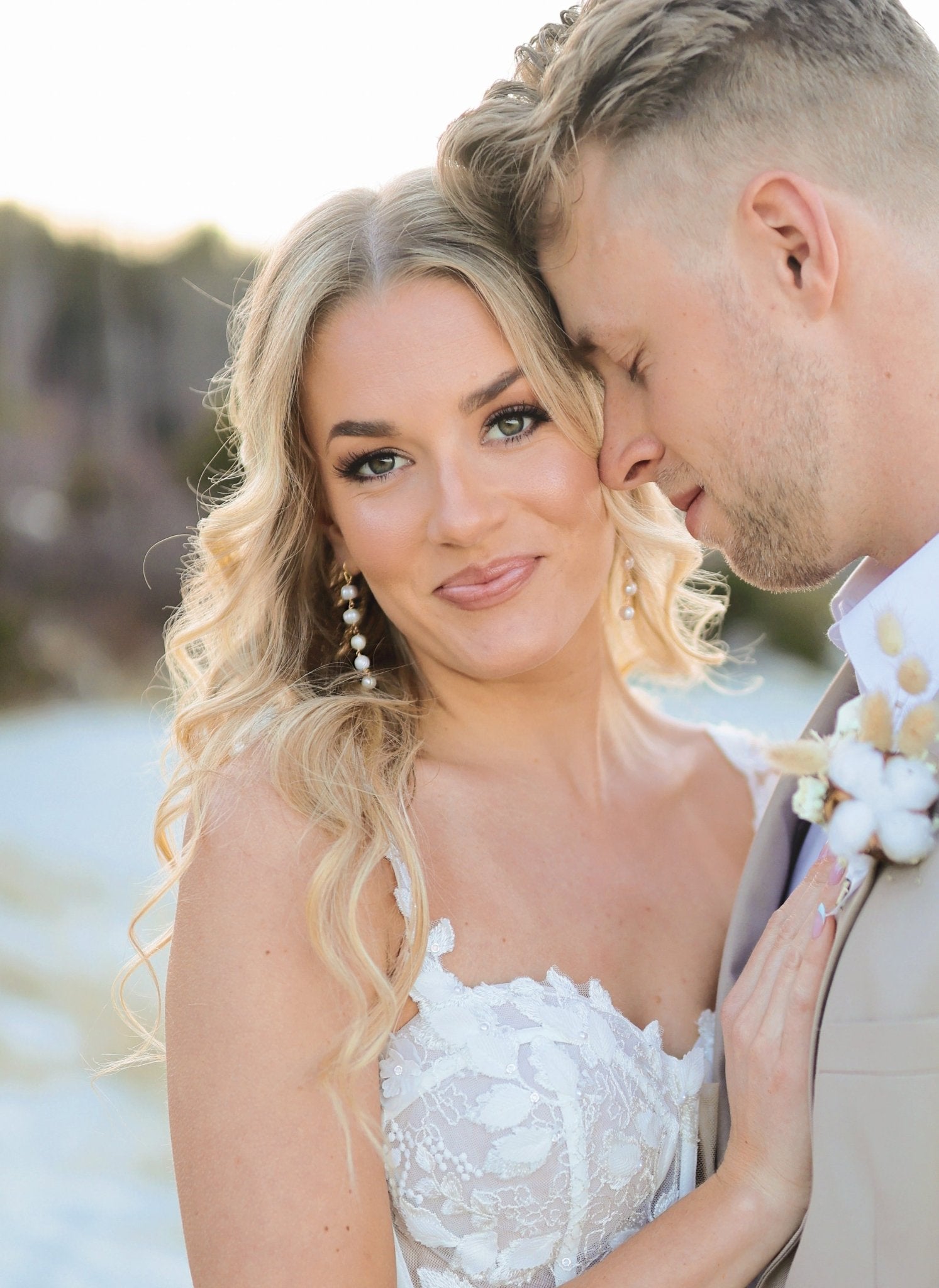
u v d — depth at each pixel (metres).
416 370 1.88
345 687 2.15
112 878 8.05
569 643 2.10
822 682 10.25
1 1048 5.91
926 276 1.72
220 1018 1.74
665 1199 1.92
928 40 1.81
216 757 1.97
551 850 2.08
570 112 1.84
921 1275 1.50
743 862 2.26
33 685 14.32
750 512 1.88
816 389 1.77
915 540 1.79
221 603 2.18
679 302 1.81
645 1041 1.93
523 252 1.92
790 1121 1.70
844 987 1.60
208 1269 1.68
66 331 21.45
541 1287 1.84
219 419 2.31
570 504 1.96
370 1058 1.75
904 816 1.53
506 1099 1.80
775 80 1.75
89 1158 5.29
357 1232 1.70
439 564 1.95
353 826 1.86
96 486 18.03
